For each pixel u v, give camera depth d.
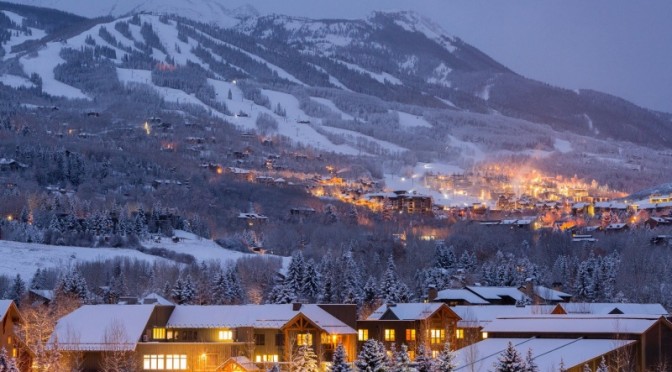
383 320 158.50
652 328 120.56
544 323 130.00
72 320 145.25
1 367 109.00
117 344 138.25
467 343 149.62
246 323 147.75
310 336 144.50
